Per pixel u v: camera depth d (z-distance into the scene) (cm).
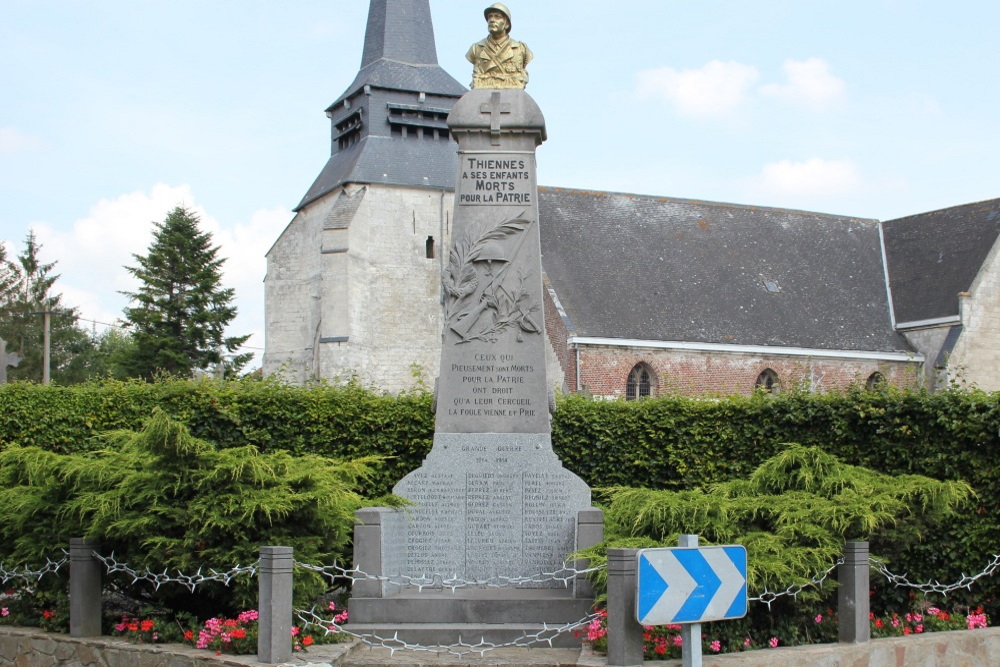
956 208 4738
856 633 971
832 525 1005
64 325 6962
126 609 1094
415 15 5256
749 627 973
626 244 4366
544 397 1203
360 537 1077
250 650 910
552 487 1179
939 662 1004
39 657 1009
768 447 1584
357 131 5191
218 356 5875
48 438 1538
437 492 1184
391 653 952
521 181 1237
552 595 1074
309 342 5178
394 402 1633
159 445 973
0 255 6888
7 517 1076
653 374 4019
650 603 721
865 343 4422
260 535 998
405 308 4922
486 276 1223
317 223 5166
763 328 4272
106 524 988
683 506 1026
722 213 4725
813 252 4731
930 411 1324
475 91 1238
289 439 1590
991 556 1229
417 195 4984
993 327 4428
